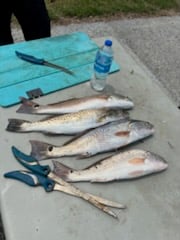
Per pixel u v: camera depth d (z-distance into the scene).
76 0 1.72
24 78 0.80
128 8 1.81
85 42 0.94
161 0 1.98
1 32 1.06
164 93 0.86
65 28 1.54
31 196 0.59
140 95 0.84
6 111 0.72
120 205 0.60
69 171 0.63
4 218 0.56
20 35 1.40
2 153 0.64
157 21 1.80
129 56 0.95
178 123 0.79
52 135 0.69
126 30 1.65
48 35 1.06
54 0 1.68
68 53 0.89
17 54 0.85
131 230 0.58
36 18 1.00
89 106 0.75
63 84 0.81
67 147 0.66
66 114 0.72
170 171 0.68
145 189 0.64
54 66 0.85
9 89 0.76
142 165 0.65
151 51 1.57
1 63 0.82
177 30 1.77
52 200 0.59
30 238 0.54
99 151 0.68
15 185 0.60
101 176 0.63
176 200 0.64
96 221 0.58
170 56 1.57
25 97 0.76
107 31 1.60
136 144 0.72
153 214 0.61
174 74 1.47
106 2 1.79
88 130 0.69
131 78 0.88
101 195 0.61
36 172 0.62
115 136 0.69
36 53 0.87
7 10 1.00
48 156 0.65
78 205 0.59
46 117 0.72
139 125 0.71
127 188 0.64
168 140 0.74
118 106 0.77
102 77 0.80
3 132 0.68
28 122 0.70
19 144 0.67
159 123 0.78
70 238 0.55
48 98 0.77
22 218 0.56
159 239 0.58
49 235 0.55
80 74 0.84
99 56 0.77
